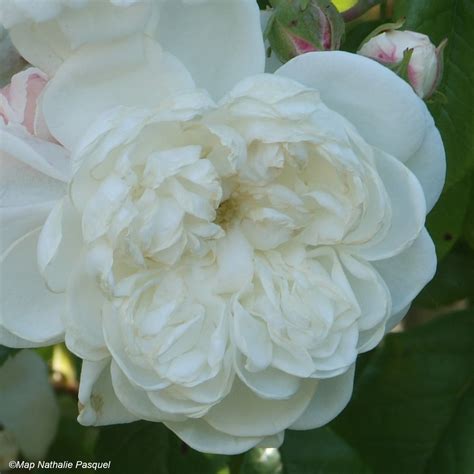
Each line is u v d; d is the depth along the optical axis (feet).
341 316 1.60
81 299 1.57
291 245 1.62
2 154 1.56
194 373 1.59
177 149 1.55
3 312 1.57
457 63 1.69
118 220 1.53
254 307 1.61
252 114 1.53
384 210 1.55
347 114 1.57
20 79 1.57
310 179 1.59
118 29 1.53
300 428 1.64
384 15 1.75
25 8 1.51
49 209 1.55
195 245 1.59
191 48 1.56
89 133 1.53
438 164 1.59
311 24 1.59
